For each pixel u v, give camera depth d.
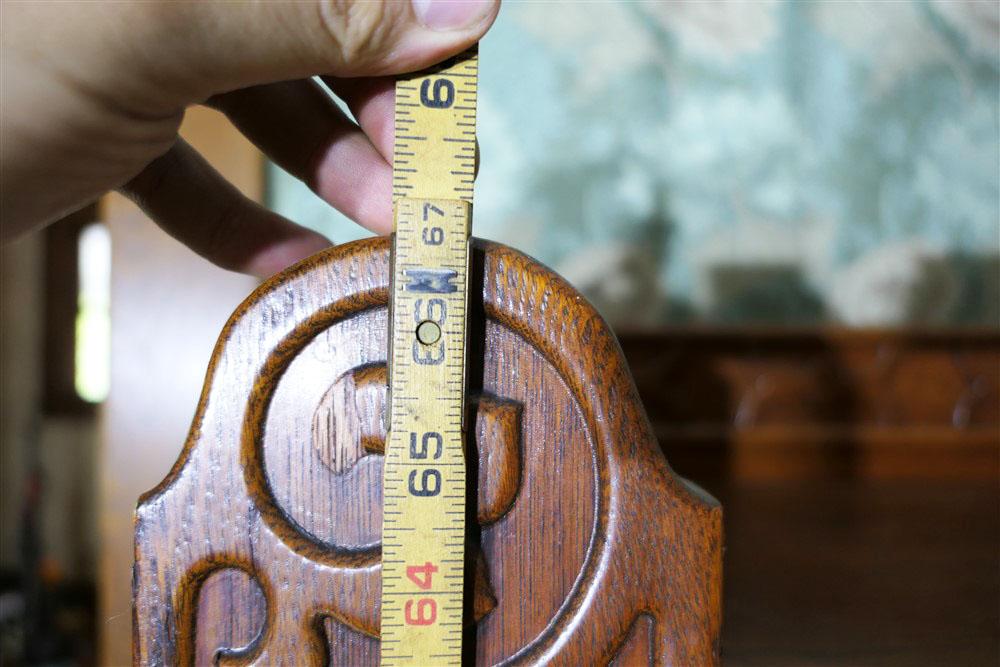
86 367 1.77
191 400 0.56
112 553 0.55
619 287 0.89
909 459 0.92
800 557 0.65
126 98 0.31
